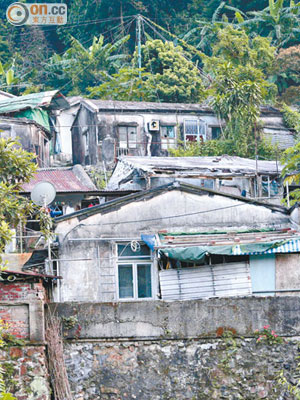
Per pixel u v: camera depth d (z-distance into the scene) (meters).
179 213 24.69
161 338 20.22
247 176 33.28
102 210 23.78
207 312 20.48
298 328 20.72
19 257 26.86
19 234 29.38
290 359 20.53
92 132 46.12
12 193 21.45
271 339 20.56
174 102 52.69
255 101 45.28
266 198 32.84
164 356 20.16
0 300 19.31
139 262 23.45
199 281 23.28
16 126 39.31
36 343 19.17
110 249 23.44
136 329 20.16
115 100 52.25
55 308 19.92
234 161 36.81
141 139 46.56
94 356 19.92
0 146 19.66
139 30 54.69
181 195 24.81
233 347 20.39
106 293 23.05
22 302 19.31
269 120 48.09
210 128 47.62
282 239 23.33
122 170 34.97
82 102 47.47
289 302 20.81
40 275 19.42
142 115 46.69
